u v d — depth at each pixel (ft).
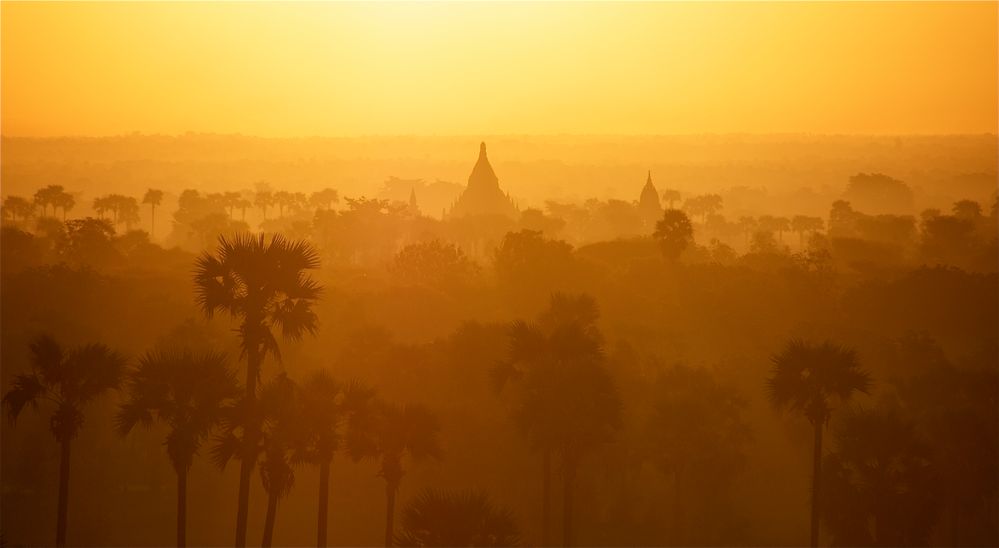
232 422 496.64
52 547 619.26
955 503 615.98
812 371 544.62
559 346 594.24
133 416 489.26
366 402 529.04
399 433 523.70
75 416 528.22
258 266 496.23
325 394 515.91
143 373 495.82
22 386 526.98
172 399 499.10
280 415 499.10
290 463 513.04
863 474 542.98
